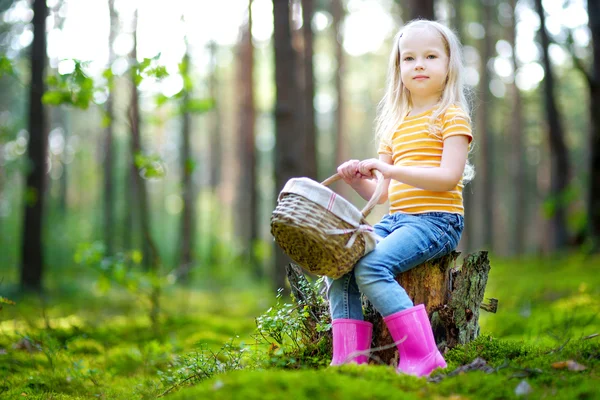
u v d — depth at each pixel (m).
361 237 2.59
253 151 16.44
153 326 5.65
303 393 2.05
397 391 2.13
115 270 5.65
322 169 28.81
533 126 24.97
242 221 22.06
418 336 2.58
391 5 21.72
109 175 18.45
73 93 5.67
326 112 32.31
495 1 21.23
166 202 28.33
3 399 3.13
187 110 6.57
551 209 11.77
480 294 3.05
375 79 30.05
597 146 10.67
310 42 10.70
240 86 19.23
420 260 2.75
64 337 5.00
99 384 3.61
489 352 2.86
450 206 2.84
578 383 2.37
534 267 10.48
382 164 2.76
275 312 2.98
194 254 17.19
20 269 9.78
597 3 10.56
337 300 2.76
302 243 2.54
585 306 5.72
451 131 2.82
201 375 2.98
